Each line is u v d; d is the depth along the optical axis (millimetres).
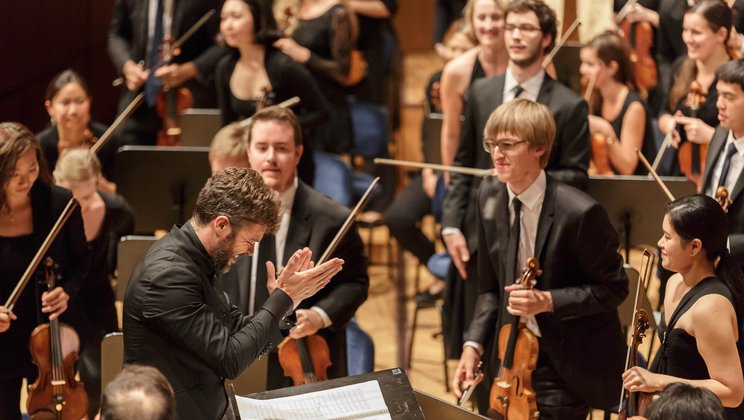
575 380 8492
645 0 14336
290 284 6977
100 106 20031
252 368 7930
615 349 8547
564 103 9938
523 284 8180
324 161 13727
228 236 6598
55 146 12430
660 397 6039
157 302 6492
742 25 11883
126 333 6652
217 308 6816
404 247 13680
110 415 5129
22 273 8938
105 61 20312
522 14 9898
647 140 12258
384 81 18703
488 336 8898
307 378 8477
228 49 12805
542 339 8555
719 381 7355
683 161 11609
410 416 6602
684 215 7508
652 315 9008
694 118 11289
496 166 8336
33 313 9023
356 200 14648
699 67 11633
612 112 12328
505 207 8555
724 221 7578
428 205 13555
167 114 14516
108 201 10836
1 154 8328
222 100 12789
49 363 8656
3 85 16047
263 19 12336
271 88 12453
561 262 8352
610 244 8258
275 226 6742
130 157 11336
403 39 28797
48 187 8969
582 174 9883
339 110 15023
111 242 12352
